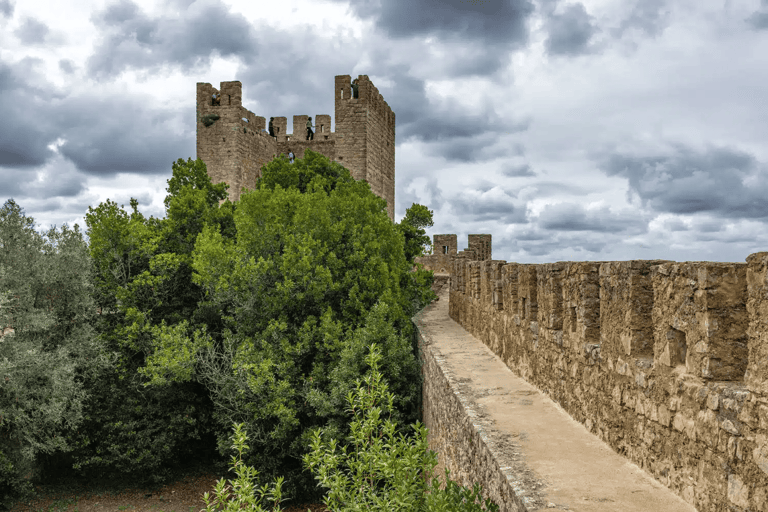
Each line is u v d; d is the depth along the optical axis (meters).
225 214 26.25
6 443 20.38
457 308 22.19
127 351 23.50
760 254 3.91
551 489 5.23
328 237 22.73
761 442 3.85
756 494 3.89
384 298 20.86
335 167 36.25
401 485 5.62
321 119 56.56
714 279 4.60
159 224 25.45
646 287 6.06
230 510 5.29
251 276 20.77
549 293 9.20
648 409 5.65
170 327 21.92
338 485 5.77
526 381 10.67
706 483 4.55
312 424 20.69
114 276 23.14
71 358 20.92
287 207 24.42
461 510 5.48
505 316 12.72
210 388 22.41
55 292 21.41
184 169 28.39
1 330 18.84
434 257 45.59
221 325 24.45
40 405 19.08
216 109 49.59
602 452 6.41
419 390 18.89
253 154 52.69
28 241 20.95
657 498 4.96
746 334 4.58
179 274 24.11
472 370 12.01
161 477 22.78
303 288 21.42
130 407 22.86
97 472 23.75
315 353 21.50
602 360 6.89
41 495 22.09
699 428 4.68
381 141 55.09
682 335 5.20
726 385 4.43
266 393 19.89
